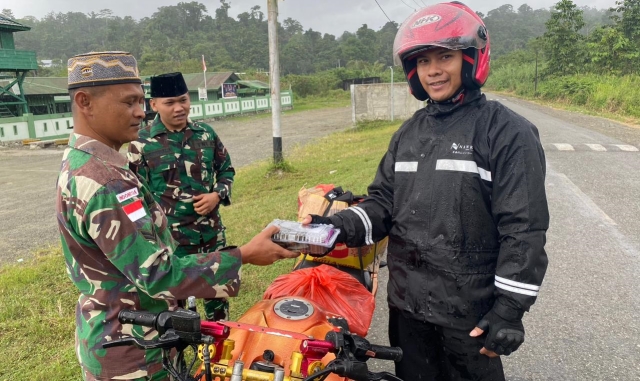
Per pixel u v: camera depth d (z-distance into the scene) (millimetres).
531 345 3922
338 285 3053
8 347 4016
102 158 1983
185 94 3725
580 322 4234
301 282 2988
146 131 3742
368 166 11352
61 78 34312
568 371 3588
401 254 2404
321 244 2303
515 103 35000
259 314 2430
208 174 3896
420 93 2488
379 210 2580
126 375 2061
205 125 3994
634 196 8078
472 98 2285
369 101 24062
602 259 5551
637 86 27812
